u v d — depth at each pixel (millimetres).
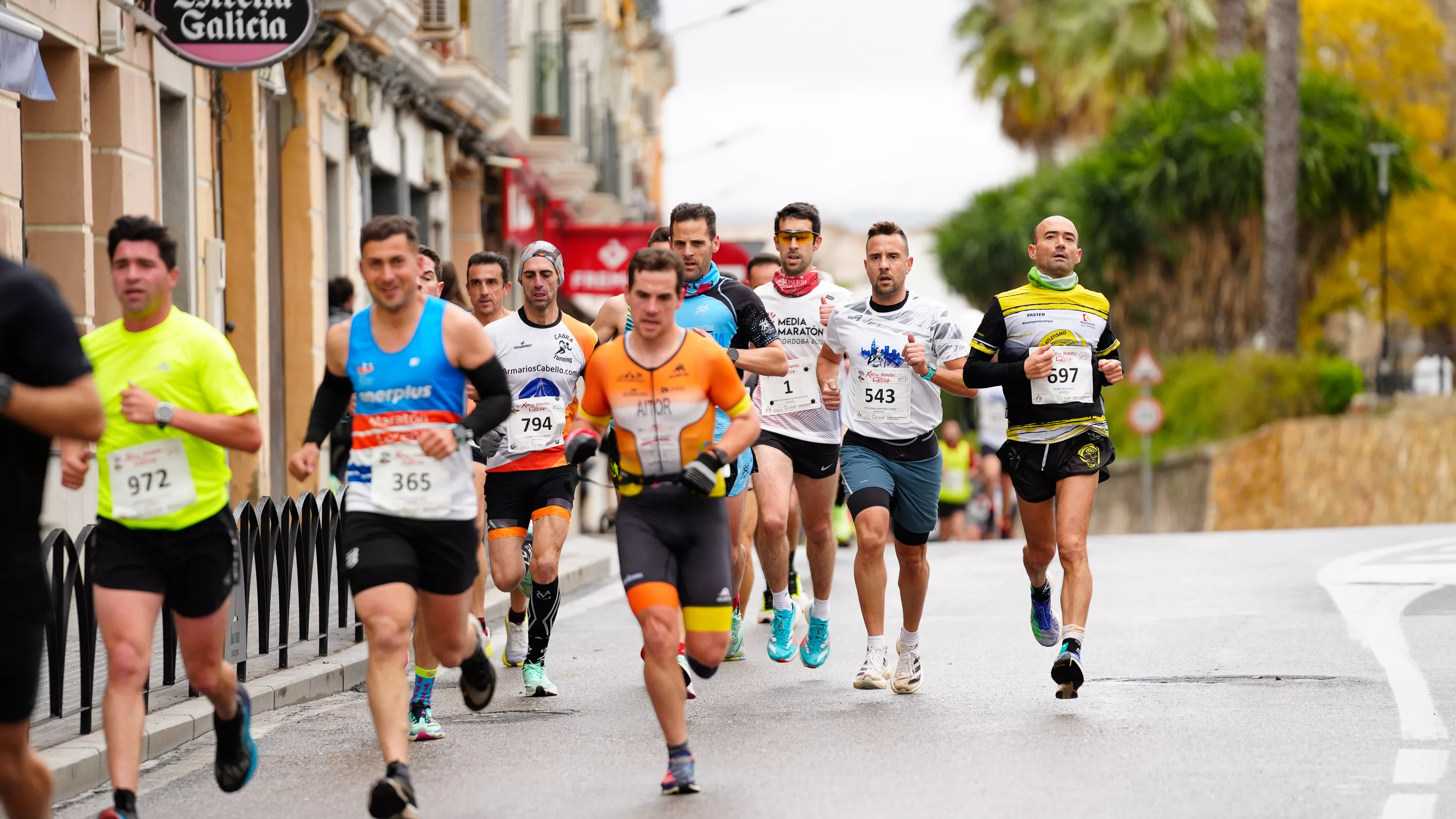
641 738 18969
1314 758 17062
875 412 21234
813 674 23359
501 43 58688
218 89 37500
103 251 31859
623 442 16562
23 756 12430
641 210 117625
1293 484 74812
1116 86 100062
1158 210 86812
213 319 36344
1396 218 119188
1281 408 78562
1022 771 16672
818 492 22859
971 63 106875
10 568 11930
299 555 24000
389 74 49500
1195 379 80688
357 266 47938
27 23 22656
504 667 24750
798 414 22797
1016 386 20859
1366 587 31734
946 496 58906
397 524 15617
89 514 29906
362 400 15781
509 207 66625
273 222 42469
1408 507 79375
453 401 15836
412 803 14750
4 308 11891
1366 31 127000
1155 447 79625
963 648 25266
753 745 18281
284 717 21062
